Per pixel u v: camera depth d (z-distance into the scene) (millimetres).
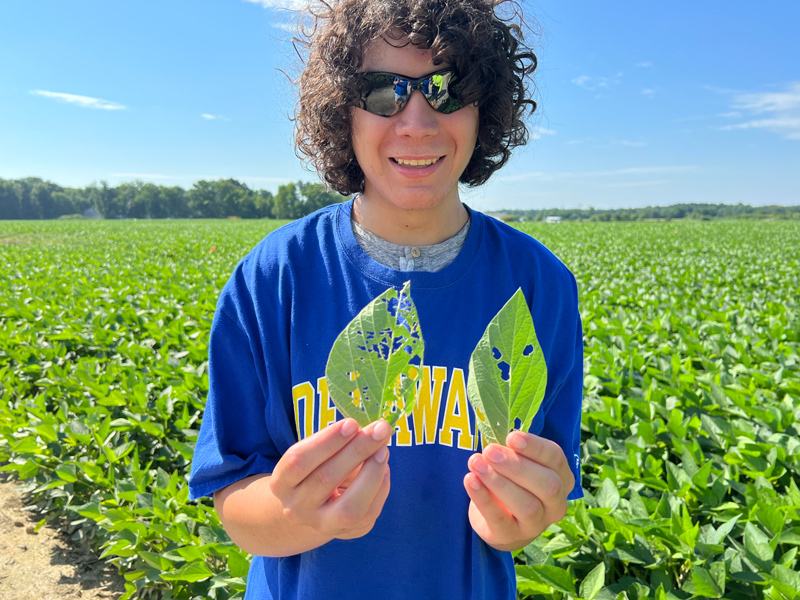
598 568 1089
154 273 5562
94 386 2105
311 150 785
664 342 2654
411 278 667
